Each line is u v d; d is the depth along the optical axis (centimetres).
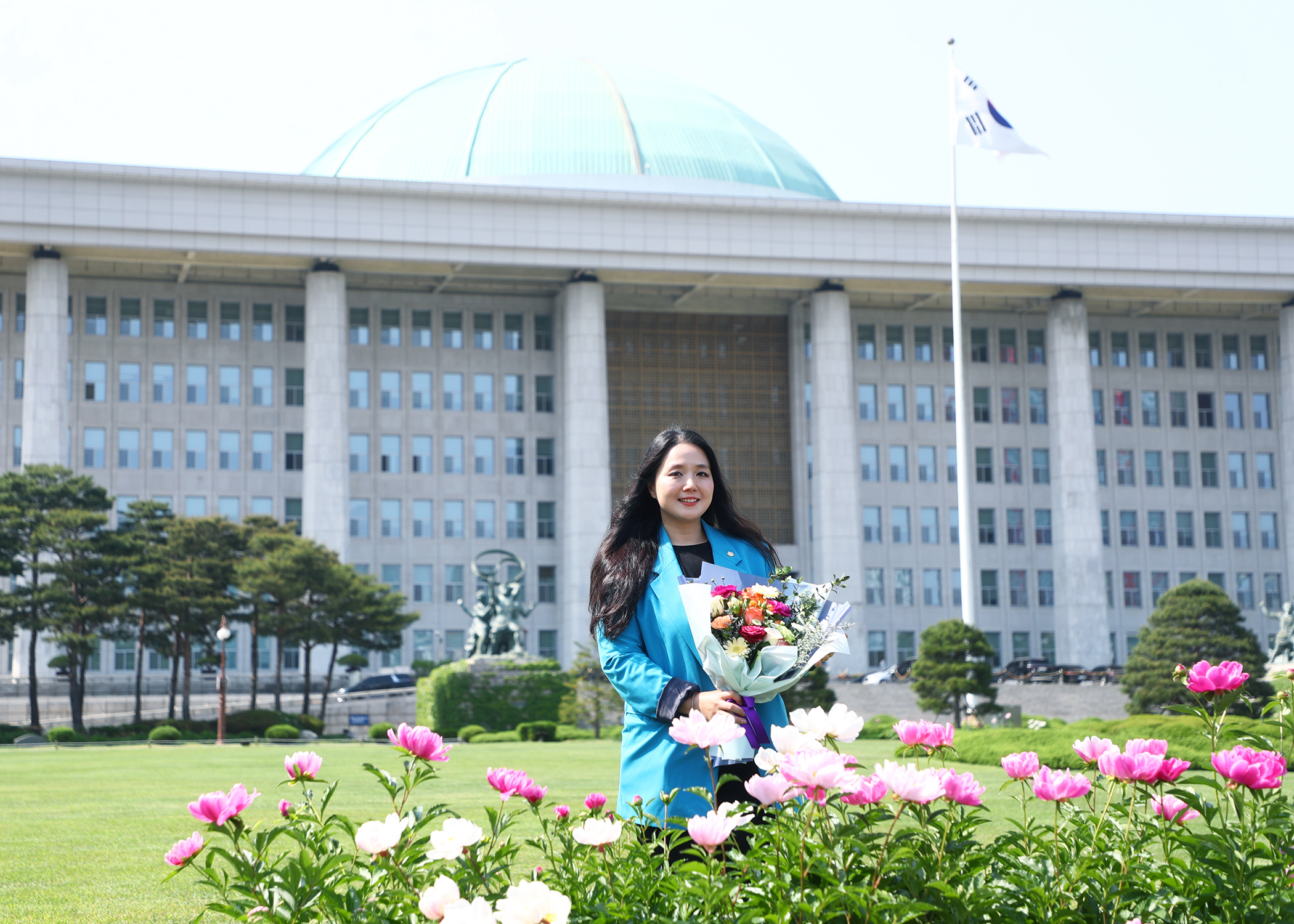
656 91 9069
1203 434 8162
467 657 5241
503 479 7506
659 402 7744
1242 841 514
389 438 7406
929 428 7894
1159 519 8031
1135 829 544
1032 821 567
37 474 5278
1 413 6919
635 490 605
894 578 7694
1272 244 7538
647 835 533
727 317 7931
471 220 6888
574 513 7000
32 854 1227
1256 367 8306
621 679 553
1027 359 8075
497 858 521
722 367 7869
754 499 7762
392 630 5734
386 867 486
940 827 490
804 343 7825
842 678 6619
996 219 7300
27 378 6406
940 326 8006
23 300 7038
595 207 7012
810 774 438
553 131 8338
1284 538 8106
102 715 5872
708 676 558
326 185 6731
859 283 7394
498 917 416
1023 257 7300
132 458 7069
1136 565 7944
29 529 5209
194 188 6606
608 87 8850
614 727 4603
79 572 5156
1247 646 3794
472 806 1575
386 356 7456
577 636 6875
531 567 7462
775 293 7681
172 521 5519
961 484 4312
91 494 5362
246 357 7294
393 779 534
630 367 7738
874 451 7800
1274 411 8281
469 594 7381
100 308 7131
